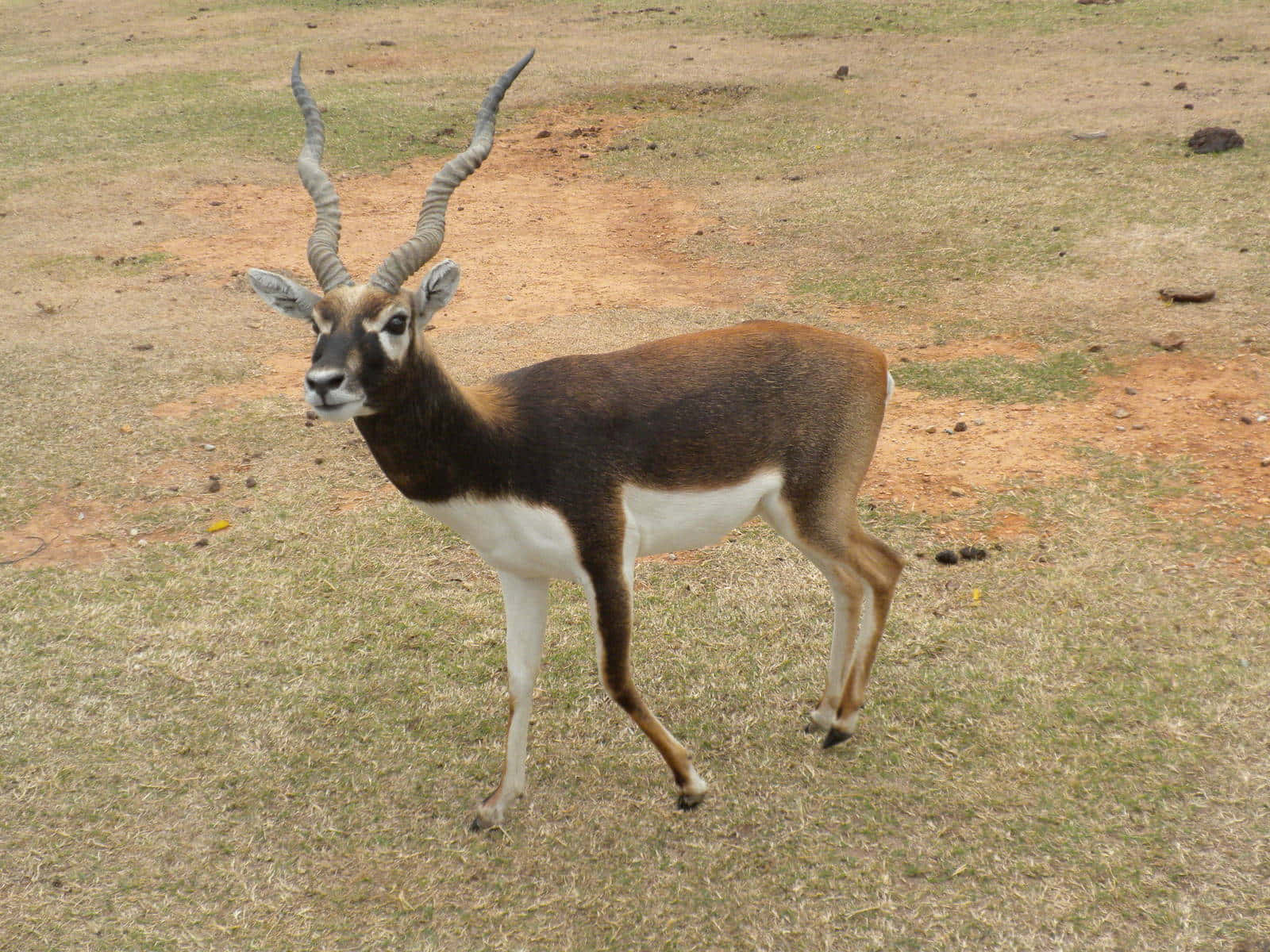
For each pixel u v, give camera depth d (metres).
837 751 4.57
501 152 14.44
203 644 5.41
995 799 4.24
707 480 4.07
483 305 9.87
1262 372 7.43
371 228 11.95
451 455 3.80
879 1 20.72
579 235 11.67
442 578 5.92
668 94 16.16
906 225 10.91
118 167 14.01
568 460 3.88
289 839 4.27
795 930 3.77
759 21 19.84
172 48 19.75
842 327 8.84
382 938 3.84
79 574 5.99
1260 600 5.21
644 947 3.75
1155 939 3.61
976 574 5.64
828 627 5.38
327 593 5.81
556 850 4.18
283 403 7.96
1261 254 9.27
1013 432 6.99
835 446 4.24
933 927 3.74
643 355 4.19
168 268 10.98
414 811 4.40
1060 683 4.83
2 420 7.72
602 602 3.99
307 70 17.91
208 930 3.88
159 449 7.32
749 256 10.62
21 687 5.11
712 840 4.18
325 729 4.85
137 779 4.57
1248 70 15.00
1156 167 11.60
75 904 3.99
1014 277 9.48
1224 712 4.55
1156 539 5.76
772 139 14.12
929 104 14.85
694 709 4.89
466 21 21.03
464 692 5.06
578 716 4.88
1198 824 4.03
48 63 19.22
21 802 4.45
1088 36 17.67
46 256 11.36
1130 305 8.69
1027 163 12.22
